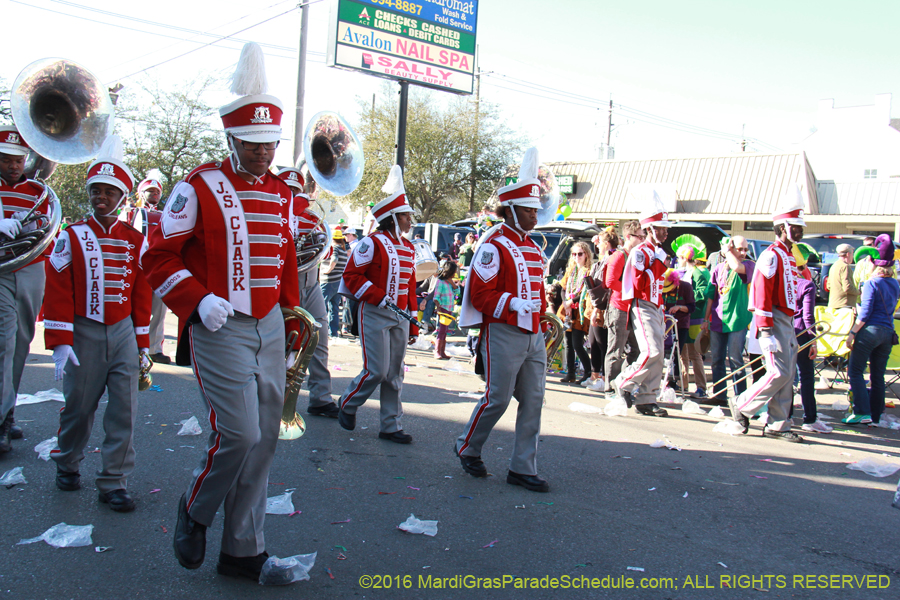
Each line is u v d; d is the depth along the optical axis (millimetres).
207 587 2936
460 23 13969
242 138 2793
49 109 4090
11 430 4848
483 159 32500
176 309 2750
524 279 4477
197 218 2828
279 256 2998
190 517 2875
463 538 3617
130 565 3098
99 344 3711
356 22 12711
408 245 5574
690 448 5758
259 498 3033
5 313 4480
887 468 5324
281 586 2984
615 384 7172
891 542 3906
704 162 26672
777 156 25469
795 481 4984
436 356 10234
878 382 7180
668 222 6859
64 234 3684
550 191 5785
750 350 6738
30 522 3504
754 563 3521
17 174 4637
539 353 4520
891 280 7086
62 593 2820
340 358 9430
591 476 4824
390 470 4652
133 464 3844
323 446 5102
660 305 6996
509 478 4539
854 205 25234
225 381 2783
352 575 3131
